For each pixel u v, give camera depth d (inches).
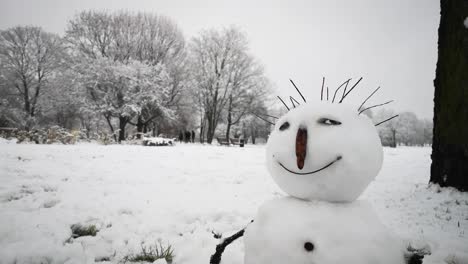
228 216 159.5
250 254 66.6
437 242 123.1
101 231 131.6
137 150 542.3
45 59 1414.9
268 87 1476.4
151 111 1280.8
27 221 132.6
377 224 63.0
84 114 1242.0
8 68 1350.9
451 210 166.9
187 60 1451.8
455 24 190.4
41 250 103.9
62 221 136.7
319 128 63.2
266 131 2050.9
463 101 186.7
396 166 393.1
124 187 219.3
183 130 1584.6
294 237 59.8
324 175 61.4
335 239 58.1
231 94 1457.9
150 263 105.7
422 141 2454.5
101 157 397.7
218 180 264.7
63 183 221.9
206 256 111.9
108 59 1201.4
